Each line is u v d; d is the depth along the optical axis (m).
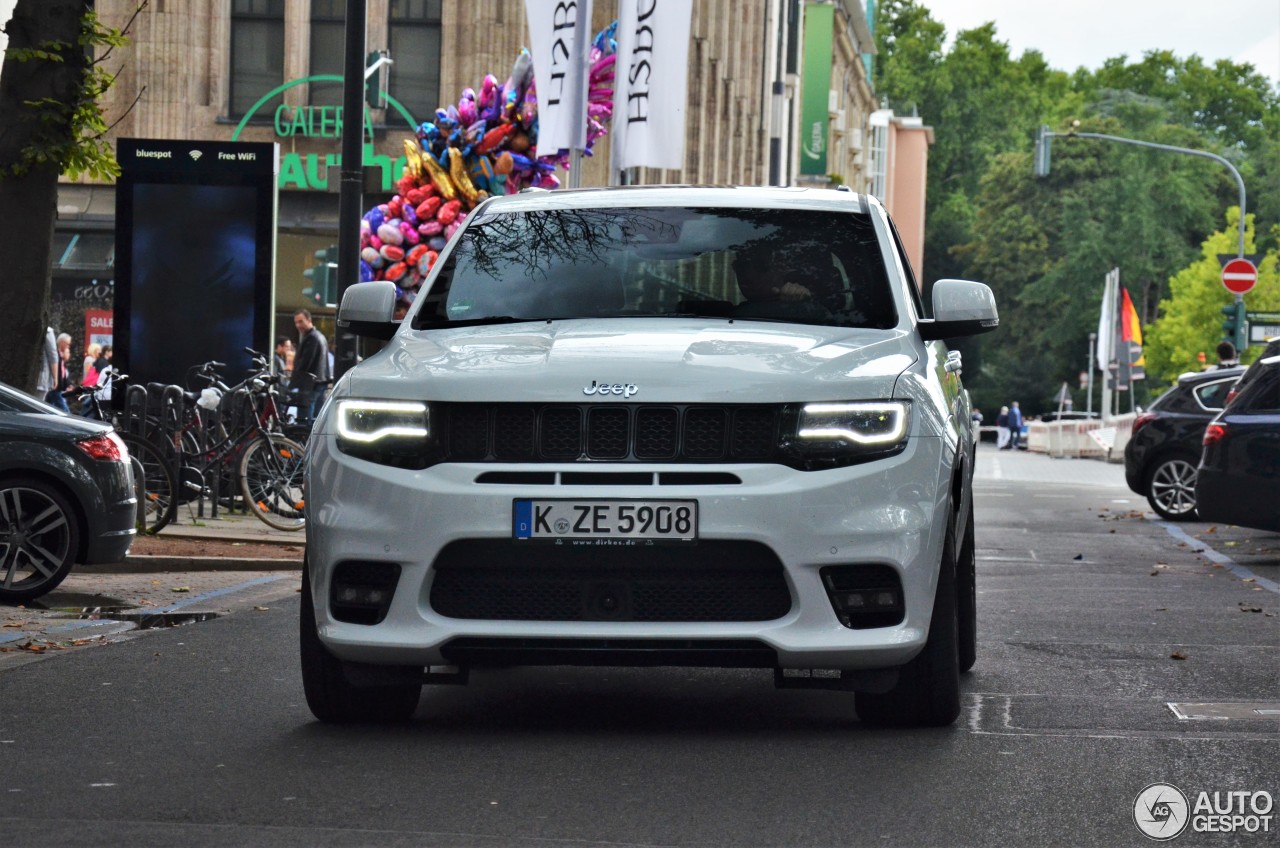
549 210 8.61
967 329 8.00
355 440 7.08
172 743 7.04
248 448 17.86
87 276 36.12
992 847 5.39
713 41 50.06
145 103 36.50
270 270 20.58
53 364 24.25
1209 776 6.40
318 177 36.94
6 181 14.58
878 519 6.83
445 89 36.53
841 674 7.06
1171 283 95.88
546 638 6.84
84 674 8.94
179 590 13.31
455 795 6.07
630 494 6.78
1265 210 111.62
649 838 5.48
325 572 7.06
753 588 6.86
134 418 19.06
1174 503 23.17
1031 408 102.25
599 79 20.45
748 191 8.74
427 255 19.98
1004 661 9.45
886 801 6.00
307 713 7.78
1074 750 6.88
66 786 6.19
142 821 5.64
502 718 7.70
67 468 12.39
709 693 8.46
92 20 14.67
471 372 7.05
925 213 121.31
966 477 8.16
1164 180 101.19
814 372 6.99
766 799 6.04
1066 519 23.56
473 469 6.89
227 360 20.61
